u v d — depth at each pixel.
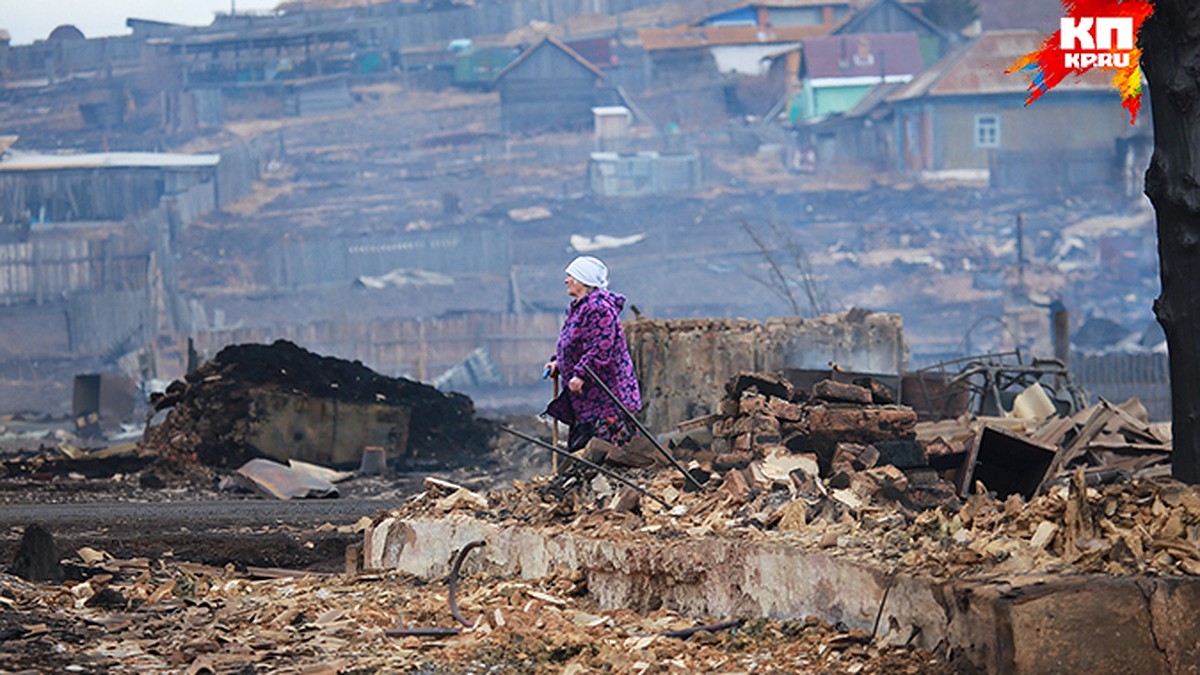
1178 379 16.83
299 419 44.50
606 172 155.38
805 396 22.83
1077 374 66.88
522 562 17.42
